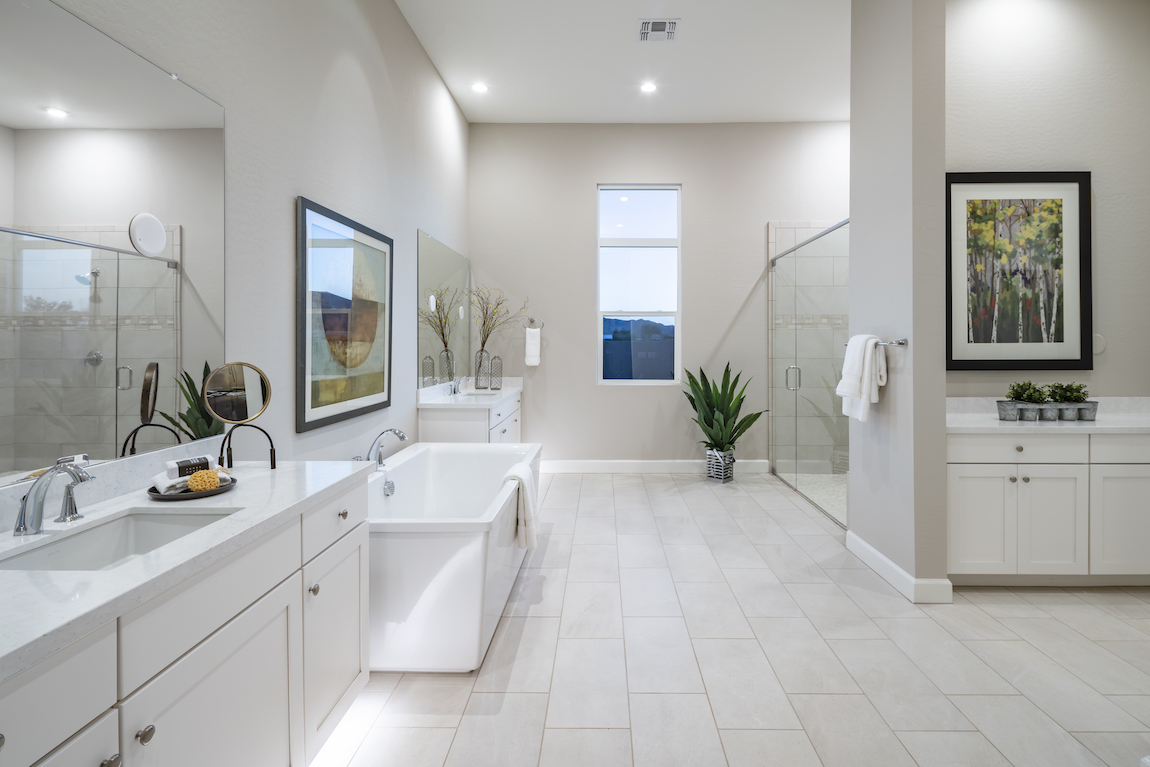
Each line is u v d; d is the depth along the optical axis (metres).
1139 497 2.51
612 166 4.99
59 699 0.72
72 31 1.24
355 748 1.59
